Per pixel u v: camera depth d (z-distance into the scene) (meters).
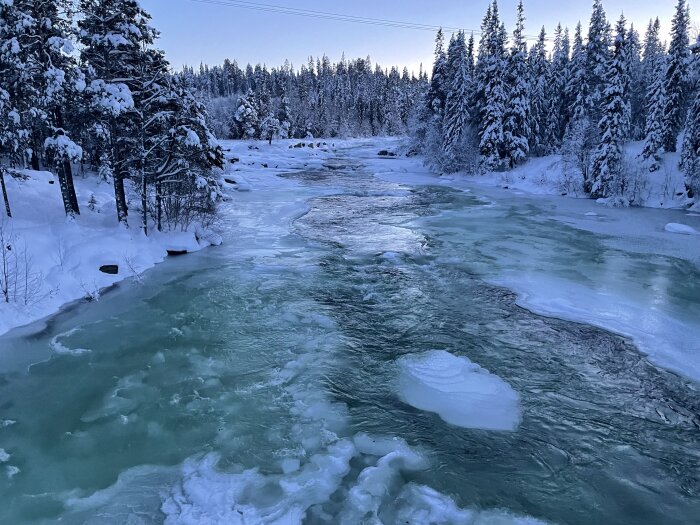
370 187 44.62
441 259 19.95
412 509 6.87
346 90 148.62
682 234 24.53
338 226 26.88
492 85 48.31
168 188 21.78
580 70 47.44
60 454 8.08
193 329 12.99
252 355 11.58
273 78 131.75
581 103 47.91
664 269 18.33
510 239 23.58
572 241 23.08
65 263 16.08
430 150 58.34
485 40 51.47
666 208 32.94
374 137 135.00
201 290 16.03
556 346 12.07
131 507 6.90
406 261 19.69
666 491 7.30
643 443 8.44
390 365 11.12
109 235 18.64
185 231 21.73
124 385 10.22
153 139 19.19
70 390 10.02
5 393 9.90
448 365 10.96
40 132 20.59
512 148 48.50
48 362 11.16
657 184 36.34
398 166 63.81
